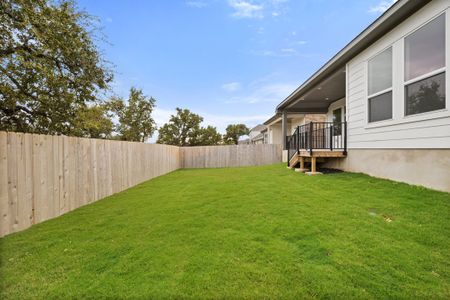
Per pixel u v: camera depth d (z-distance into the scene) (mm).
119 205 4594
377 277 1854
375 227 2760
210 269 2061
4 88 4711
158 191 5938
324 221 3039
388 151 4953
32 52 4867
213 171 10836
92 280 1971
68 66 5605
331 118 11695
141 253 2416
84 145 4844
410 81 4332
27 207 3457
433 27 3865
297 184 5504
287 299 1673
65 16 5129
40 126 5875
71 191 4406
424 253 2164
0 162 3102
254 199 4410
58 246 2674
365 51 5750
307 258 2184
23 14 4352
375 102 5434
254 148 14820
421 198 3561
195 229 3027
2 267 2211
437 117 3801
